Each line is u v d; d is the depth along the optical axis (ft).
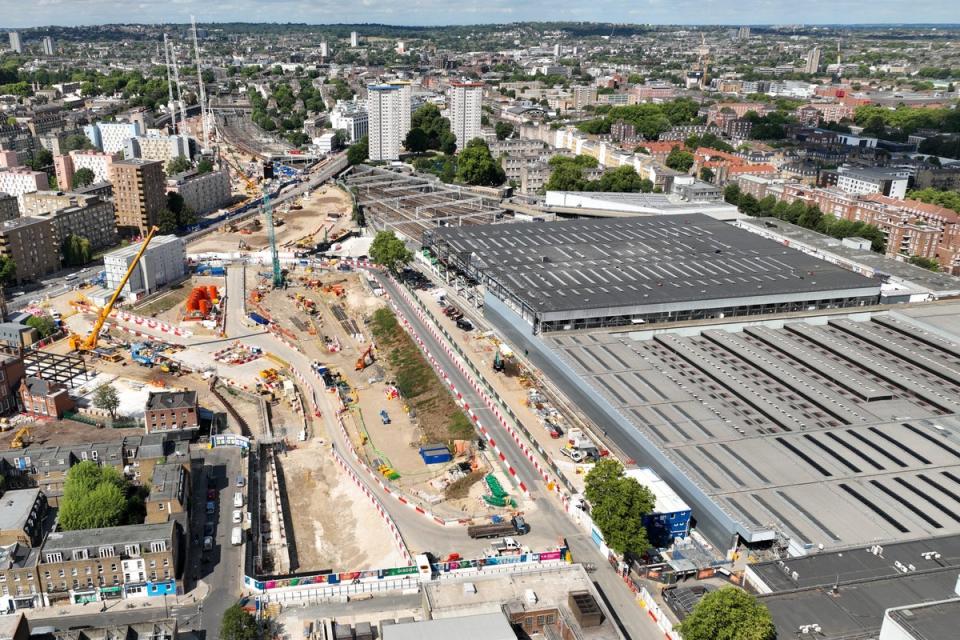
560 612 539.70
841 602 533.55
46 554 579.89
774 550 613.11
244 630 535.19
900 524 619.26
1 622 503.20
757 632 487.20
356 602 593.42
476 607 544.21
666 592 584.40
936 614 467.52
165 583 601.21
